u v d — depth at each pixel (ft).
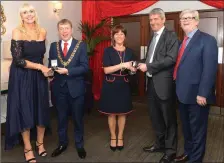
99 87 17.62
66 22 7.47
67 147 9.00
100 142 9.58
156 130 8.30
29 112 7.32
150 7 15.57
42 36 7.62
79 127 8.18
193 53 6.58
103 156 8.34
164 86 7.20
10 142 7.73
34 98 7.51
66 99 7.94
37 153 8.48
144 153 8.56
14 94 7.17
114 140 8.84
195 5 14.17
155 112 7.93
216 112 13.84
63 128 8.36
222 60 13.85
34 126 7.80
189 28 6.70
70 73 7.36
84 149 8.70
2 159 8.10
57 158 8.15
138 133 10.59
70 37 7.66
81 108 8.00
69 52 7.59
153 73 7.29
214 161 7.97
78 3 17.83
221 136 10.20
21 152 8.68
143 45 16.16
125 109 8.33
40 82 7.53
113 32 8.15
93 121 12.30
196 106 6.79
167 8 14.99
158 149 8.59
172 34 7.12
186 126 7.44
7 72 10.78
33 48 7.17
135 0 15.53
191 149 7.56
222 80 13.97
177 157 7.75
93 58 17.54
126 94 8.32
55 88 7.90
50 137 10.03
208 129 11.08
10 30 12.65
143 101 16.58
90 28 15.33
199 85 6.55
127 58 8.19
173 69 7.31
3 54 11.72
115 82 8.20
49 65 7.91
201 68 6.61
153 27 7.28
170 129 7.61
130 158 8.19
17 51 6.93
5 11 12.28
